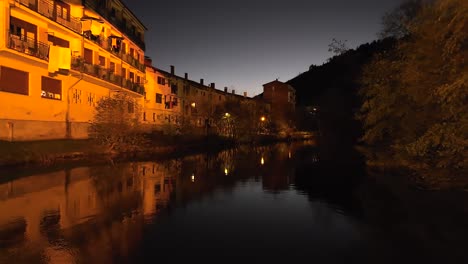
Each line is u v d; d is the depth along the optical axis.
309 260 8.73
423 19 19.88
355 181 21.44
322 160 35.94
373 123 27.80
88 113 38.31
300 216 13.10
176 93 70.50
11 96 26.70
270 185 20.12
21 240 9.54
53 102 31.95
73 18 36.16
